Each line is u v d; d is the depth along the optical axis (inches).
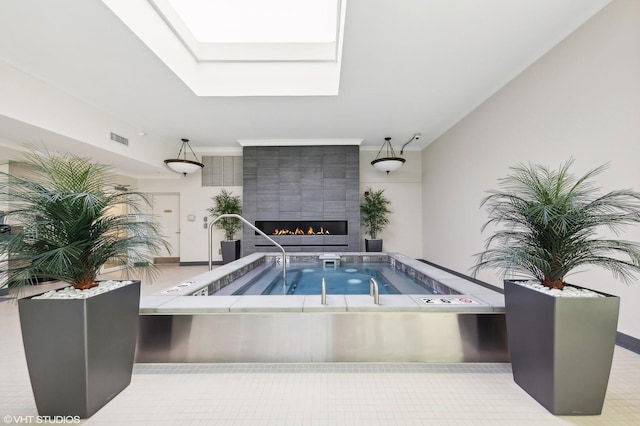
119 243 60.2
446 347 72.7
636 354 80.9
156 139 238.2
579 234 56.6
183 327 72.9
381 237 279.9
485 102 163.9
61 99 145.3
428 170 263.4
